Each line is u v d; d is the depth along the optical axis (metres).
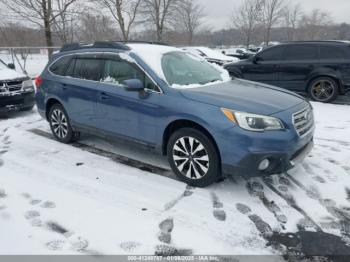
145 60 4.42
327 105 8.66
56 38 19.95
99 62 4.94
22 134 6.25
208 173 3.88
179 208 3.61
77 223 3.37
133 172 4.50
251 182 4.17
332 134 6.13
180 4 30.25
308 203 3.71
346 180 4.23
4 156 5.13
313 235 3.18
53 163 4.84
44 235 3.20
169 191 3.96
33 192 4.01
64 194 3.95
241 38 41.03
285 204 3.69
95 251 2.98
